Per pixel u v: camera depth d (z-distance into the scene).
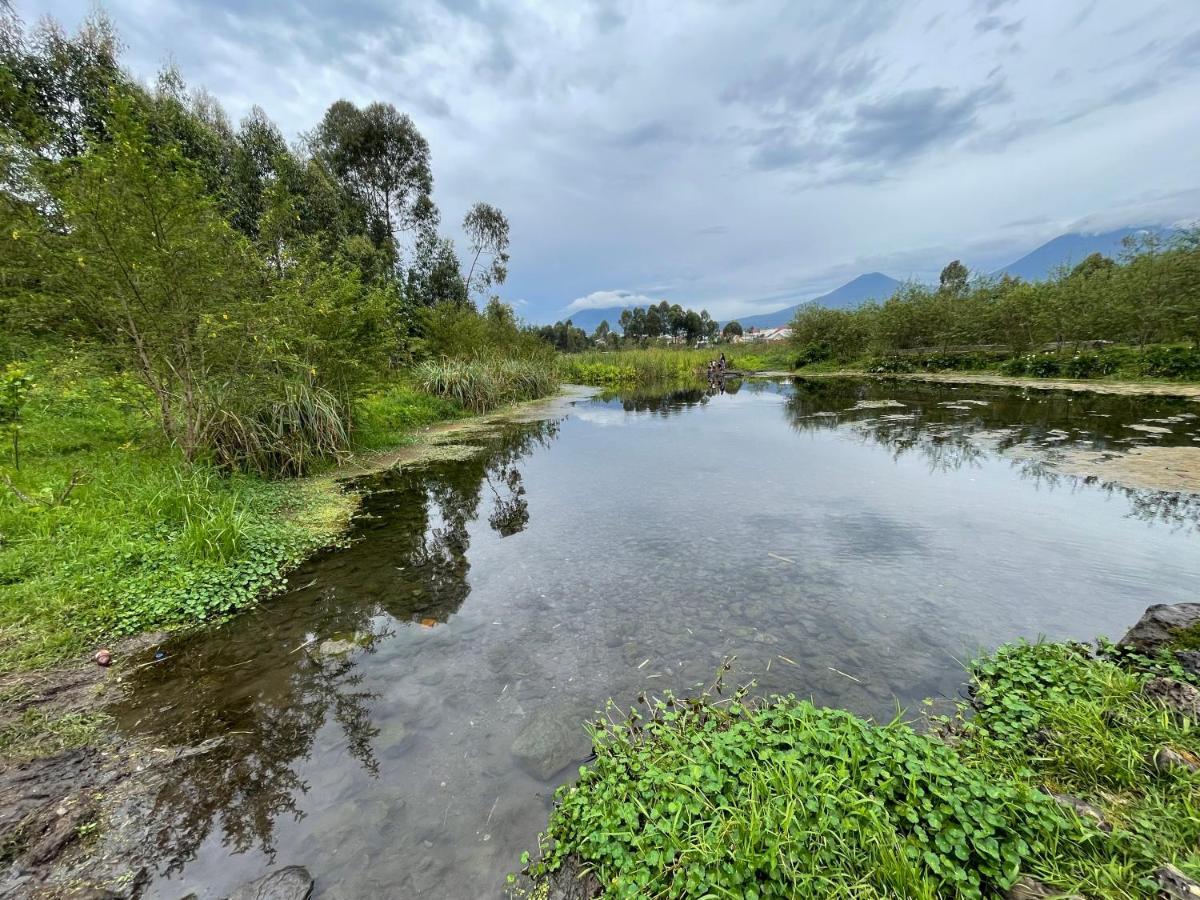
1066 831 1.78
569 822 2.11
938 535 5.26
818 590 4.17
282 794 2.35
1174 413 11.48
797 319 35.75
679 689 3.02
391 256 21.17
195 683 3.15
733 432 12.21
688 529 5.69
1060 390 16.33
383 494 7.45
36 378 6.21
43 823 2.13
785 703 2.68
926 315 25.98
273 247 8.32
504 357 20.39
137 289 5.63
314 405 8.58
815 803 1.92
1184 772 2.03
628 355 31.50
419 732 2.75
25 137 6.39
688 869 1.76
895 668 3.14
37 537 4.26
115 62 14.94
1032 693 2.67
